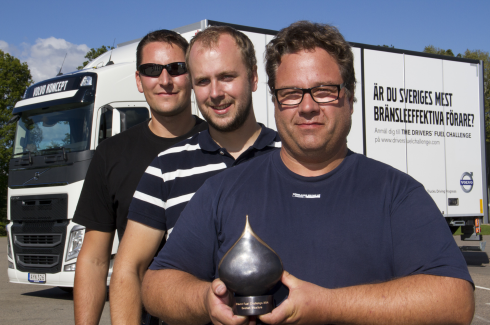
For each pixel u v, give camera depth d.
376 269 1.33
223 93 2.04
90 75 6.13
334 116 1.43
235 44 2.08
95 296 2.33
